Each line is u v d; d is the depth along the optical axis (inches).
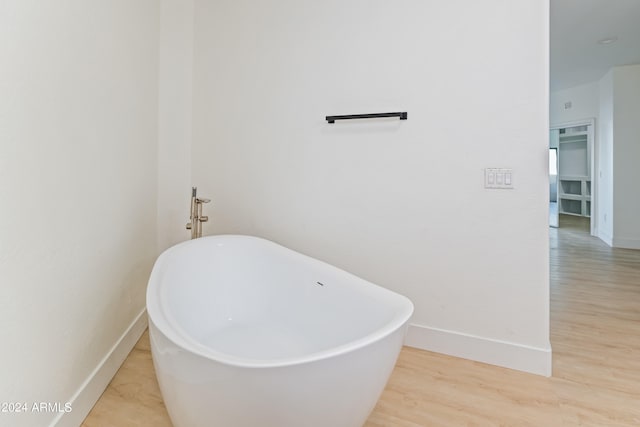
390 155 77.5
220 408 36.3
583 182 263.4
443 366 69.4
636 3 116.0
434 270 74.9
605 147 190.9
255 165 92.5
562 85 210.2
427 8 72.6
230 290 81.5
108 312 62.6
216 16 95.6
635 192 175.8
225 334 73.0
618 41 146.4
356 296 58.2
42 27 42.8
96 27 57.1
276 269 77.8
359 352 37.3
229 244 83.3
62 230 47.9
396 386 62.3
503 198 68.8
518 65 66.4
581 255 161.9
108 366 61.9
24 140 39.8
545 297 66.7
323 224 85.0
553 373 66.7
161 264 65.8
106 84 61.0
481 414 54.9
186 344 37.2
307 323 69.0
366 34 78.4
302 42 85.4
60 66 46.8
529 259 67.6
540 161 66.0
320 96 83.9
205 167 98.4
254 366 33.7
